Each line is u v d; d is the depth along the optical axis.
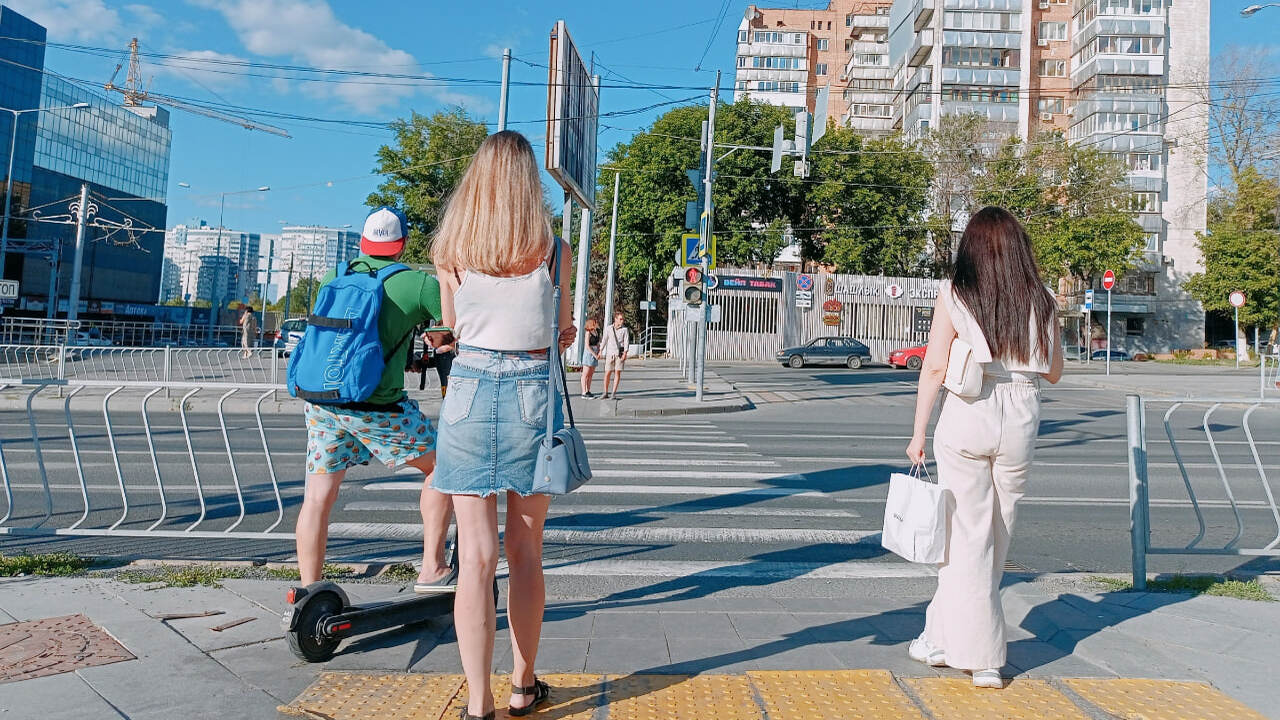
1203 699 3.01
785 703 2.91
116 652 3.30
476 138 48.44
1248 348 52.44
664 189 44.88
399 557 5.33
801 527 6.55
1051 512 7.48
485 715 2.59
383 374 3.41
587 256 18.31
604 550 5.69
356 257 3.59
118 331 26.95
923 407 3.31
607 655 3.43
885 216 46.84
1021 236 3.22
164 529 5.89
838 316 40.72
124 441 10.80
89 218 48.03
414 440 3.53
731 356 40.34
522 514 2.78
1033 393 3.21
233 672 3.14
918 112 58.78
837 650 3.53
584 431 13.41
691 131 44.31
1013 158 48.81
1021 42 58.19
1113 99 54.94
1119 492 8.57
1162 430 14.95
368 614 3.40
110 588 4.19
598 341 20.78
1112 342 57.03
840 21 89.31
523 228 2.65
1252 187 48.12
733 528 6.46
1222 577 5.02
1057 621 3.98
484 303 2.66
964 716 2.84
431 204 47.31
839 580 5.03
